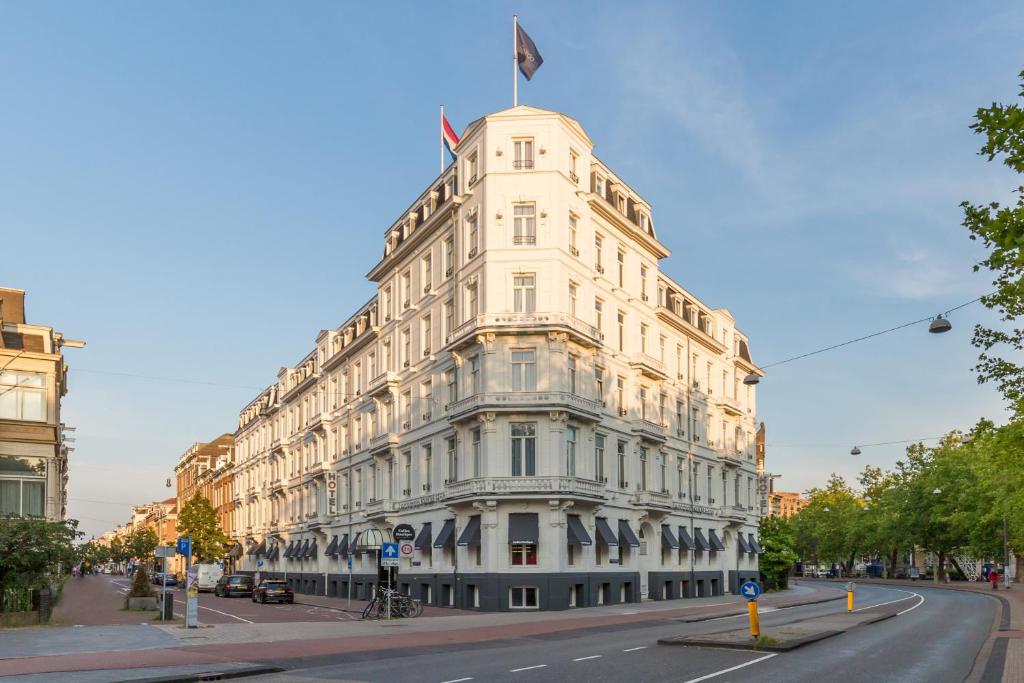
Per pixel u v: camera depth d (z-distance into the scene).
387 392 52.41
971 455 79.00
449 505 41.75
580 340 41.44
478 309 41.50
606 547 43.59
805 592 61.91
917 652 20.77
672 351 54.59
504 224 41.12
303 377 73.88
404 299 51.94
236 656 19.86
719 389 62.78
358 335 59.41
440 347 46.03
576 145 43.44
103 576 135.50
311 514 67.56
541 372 39.91
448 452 44.53
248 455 92.31
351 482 59.84
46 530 31.12
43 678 15.62
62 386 47.34
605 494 42.16
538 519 39.12
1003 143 11.48
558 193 41.22
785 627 27.30
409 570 47.12
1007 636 25.05
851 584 37.78
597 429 43.94
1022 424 20.64
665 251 52.56
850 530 103.38
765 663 18.20
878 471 107.94
